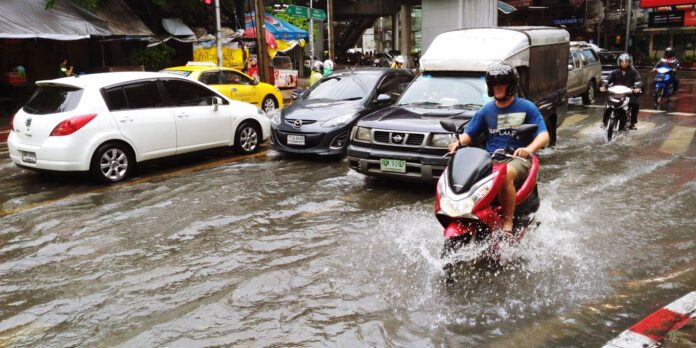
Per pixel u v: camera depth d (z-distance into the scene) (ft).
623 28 161.79
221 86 46.37
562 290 13.74
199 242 17.95
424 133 22.31
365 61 153.17
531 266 15.21
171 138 28.89
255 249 17.20
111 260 16.58
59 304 13.78
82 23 55.26
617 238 17.35
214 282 14.85
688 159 28.66
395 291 13.94
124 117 26.73
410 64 116.98
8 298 14.21
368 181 25.48
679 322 11.75
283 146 30.37
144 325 12.59
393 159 22.97
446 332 11.87
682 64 138.31
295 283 14.61
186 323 12.62
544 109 29.71
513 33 27.94
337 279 14.76
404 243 17.28
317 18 72.79
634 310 12.67
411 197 22.62
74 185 26.13
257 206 21.81
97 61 65.92
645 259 15.67
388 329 12.08
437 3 59.98
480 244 14.16
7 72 58.65
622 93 34.22
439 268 15.30
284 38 88.07
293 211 21.03
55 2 54.85
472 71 26.27
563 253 16.12
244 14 79.36
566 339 11.44
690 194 22.15
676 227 18.31
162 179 26.91
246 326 12.43
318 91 33.60
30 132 25.91
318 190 24.03
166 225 19.70
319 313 12.93
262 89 50.90
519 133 14.25
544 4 153.07
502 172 13.80
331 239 17.85
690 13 140.26
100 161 25.88
